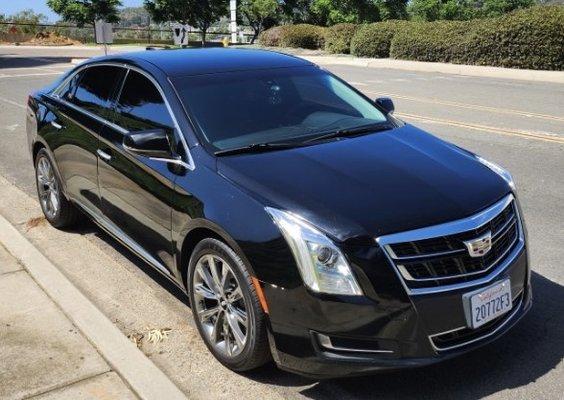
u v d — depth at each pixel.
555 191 7.13
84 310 4.35
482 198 3.57
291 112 4.52
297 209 3.35
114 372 3.67
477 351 3.86
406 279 3.17
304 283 3.21
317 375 3.28
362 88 17.22
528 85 18.05
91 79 5.49
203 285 3.86
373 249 3.18
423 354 3.21
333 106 4.77
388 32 27.98
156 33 54.69
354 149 4.07
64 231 6.13
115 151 4.70
